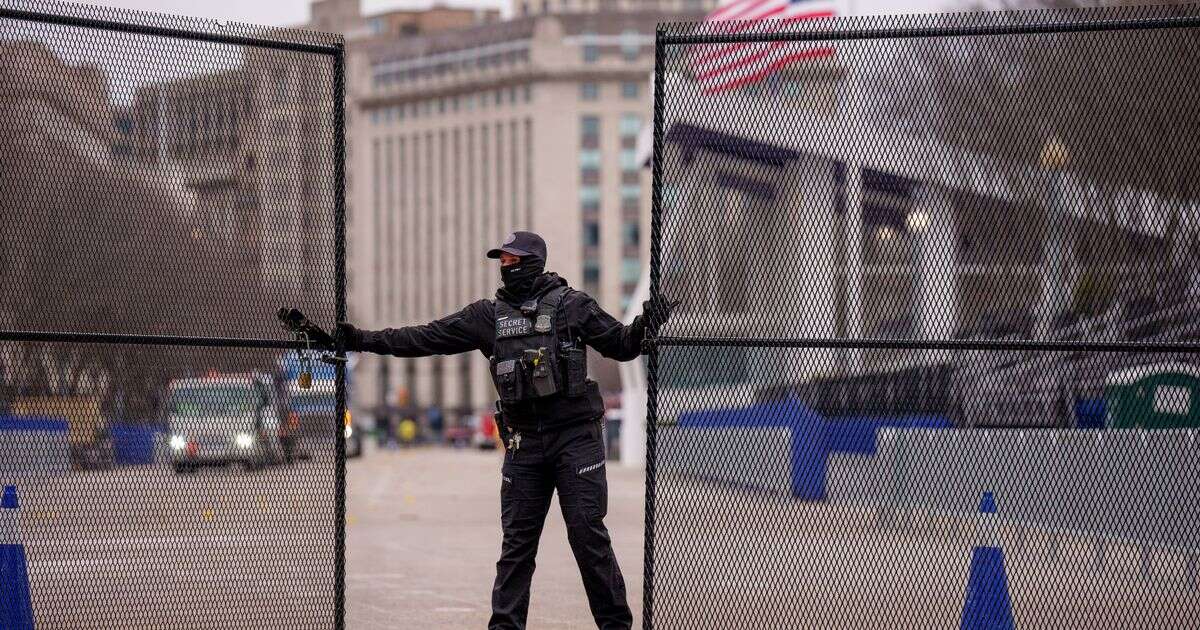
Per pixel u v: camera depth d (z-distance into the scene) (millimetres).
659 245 8859
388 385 180375
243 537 9961
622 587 8930
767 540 10516
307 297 9172
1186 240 9828
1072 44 9758
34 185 9266
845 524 10719
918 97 9523
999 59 9758
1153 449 10359
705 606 10094
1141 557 10523
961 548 10781
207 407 10203
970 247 10336
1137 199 9898
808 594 10734
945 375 10750
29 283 9273
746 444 10383
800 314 10391
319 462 9648
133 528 10641
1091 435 10578
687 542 10180
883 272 10328
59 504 10672
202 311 9281
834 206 9867
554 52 169750
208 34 9234
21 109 9148
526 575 8969
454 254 178750
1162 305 10062
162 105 9250
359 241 188500
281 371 9758
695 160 9773
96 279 9297
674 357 10602
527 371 8727
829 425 10695
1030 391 10648
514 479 8945
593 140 170250
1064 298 10359
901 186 9883
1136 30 9469
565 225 169875
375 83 185375
